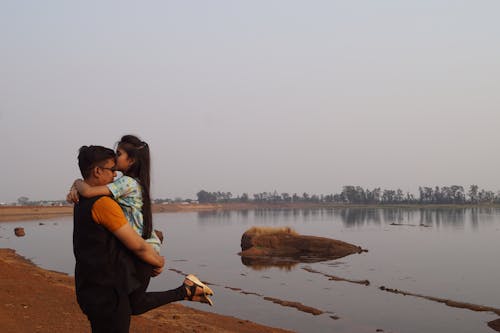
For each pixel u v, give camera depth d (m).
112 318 2.66
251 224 101.56
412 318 19.17
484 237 65.50
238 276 30.42
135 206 2.82
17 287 10.52
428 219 123.56
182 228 89.00
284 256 43.34
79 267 2.73
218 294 23.83
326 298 23.14
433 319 19.06
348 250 44.56
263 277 30.09
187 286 3.03
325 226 91.81
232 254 44.16
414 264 37.06
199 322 12.89
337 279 29.20
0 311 8.02
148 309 2.85
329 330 17.02
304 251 44.53
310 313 19.77
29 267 20.55
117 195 2.75
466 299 23.17
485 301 22.77
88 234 2.66
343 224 99.19
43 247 46.69
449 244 54.94
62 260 35.34
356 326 17.75
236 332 12.34
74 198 2.78
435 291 25.30
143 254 2.72
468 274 31.67
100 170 2.82
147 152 2.94
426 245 53.56
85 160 2.82
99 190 2.73
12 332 7.02
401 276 30.73
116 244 2.69
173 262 37.62
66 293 11.05
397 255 43.56
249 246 45.38
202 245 53.28
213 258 40.84
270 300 22.34
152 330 9.09
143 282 2.79
